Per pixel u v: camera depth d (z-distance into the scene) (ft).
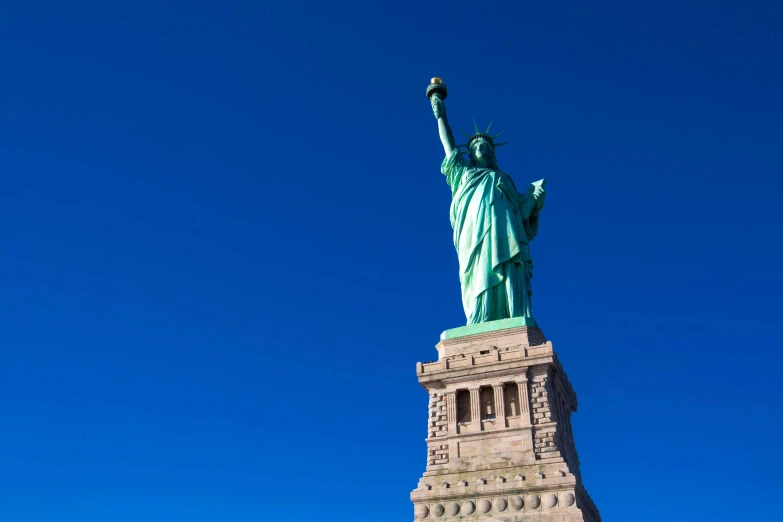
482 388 289.94
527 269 331.16
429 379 294.46
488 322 304.91
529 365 284.41
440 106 368.68
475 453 276.21
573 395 325.42
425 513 267.59
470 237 329.72
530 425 274.36
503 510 260.62
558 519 252.62
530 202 349.20
